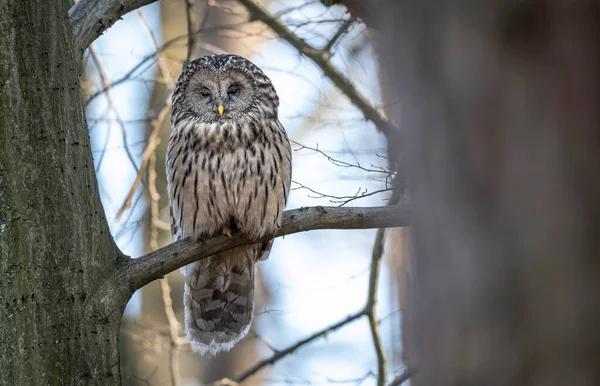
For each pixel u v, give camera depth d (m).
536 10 5.36
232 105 13.22
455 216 5.52
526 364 5.19
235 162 12.73
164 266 10.29
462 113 5.52
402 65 5.87
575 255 5.15
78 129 9.94
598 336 5.06
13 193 9.49
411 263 5.90
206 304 14.11
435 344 5.55
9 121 9.57
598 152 5.20
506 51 5.42
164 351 19.41
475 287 5.39
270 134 13.21
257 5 16.23
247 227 12.62
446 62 5.59
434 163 5.64
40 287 9.41
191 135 13.11
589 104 5.24
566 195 5.22
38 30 9.79
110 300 9.77
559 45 5.31
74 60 10.13
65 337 9.41
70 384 9.33
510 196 5.34
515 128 5.37
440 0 5.63
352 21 15.59
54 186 9.62
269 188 12.81
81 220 9.74
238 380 15.57
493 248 5.37
